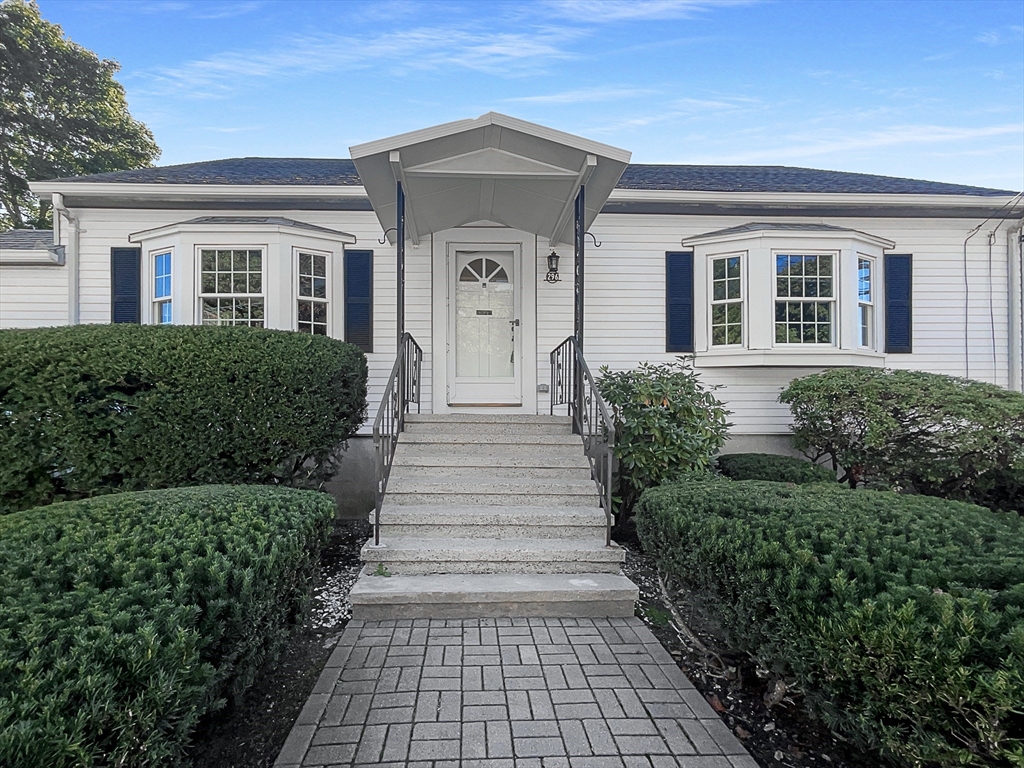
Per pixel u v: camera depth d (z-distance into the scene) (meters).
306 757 2.19
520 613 3.65
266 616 2.29
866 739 1.91
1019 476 5.17
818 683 2.02
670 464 5.20
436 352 7.06
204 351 4.54
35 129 19.19
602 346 7.24
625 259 7.29
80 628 1.44
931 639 1.53
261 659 2.28
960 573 1.78
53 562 1.90
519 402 7.16
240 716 2.54
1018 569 1.75
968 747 1.50
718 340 7.18
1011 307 7.42
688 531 2.78
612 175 5.11
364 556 4.02
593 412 5.65
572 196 5.61
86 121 20.19
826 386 6.00
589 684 2.77
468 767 2.13
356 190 6.72
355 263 6.96
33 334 4.41
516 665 2.96
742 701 2.68
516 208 6.21
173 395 4.45
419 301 7.07
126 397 4.38
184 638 1.60
